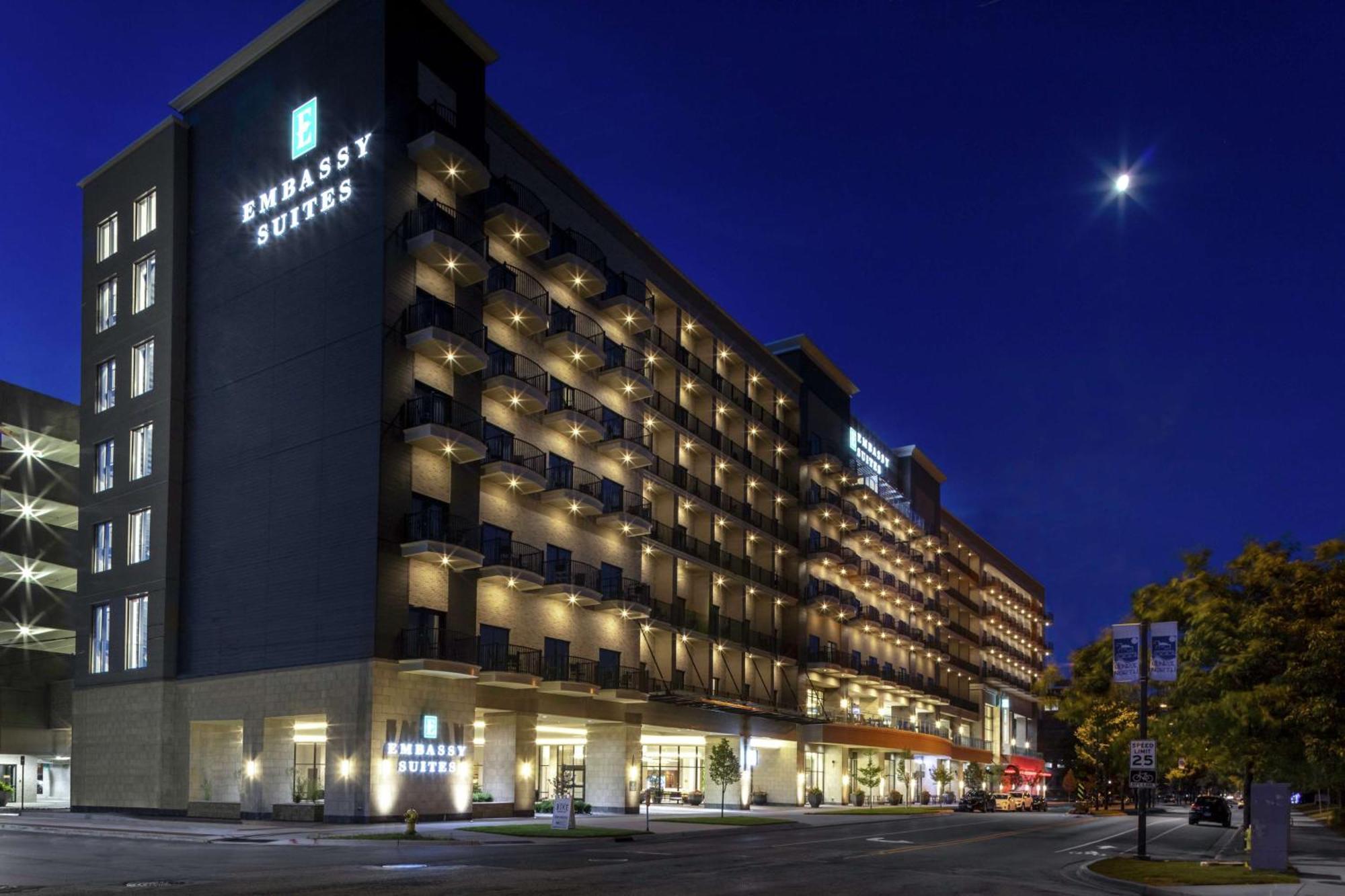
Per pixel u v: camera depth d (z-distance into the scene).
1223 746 29.92
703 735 62.41
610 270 56.34
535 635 47.44
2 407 60.56
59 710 60.34
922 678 98.81
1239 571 31.00
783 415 79.69
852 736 76.31
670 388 63.09
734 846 32.16
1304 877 23.88
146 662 46.16
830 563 78.31
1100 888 22.61
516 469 45.03
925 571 101.69
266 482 43.44
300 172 44.81
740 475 69.88
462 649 41.97
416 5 44.16
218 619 44.22
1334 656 25.73
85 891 17.62
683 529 61.16
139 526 47.97
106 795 46.56
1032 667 141.12
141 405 48.69
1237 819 72.25
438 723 40.41
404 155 42.53
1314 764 28.45
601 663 51.97
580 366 53.38
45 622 61.53
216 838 31.62
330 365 42.00
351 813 37.69
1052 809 91.50
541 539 49.00
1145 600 36.66
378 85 42.44
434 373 42.75
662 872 22.84
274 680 41.34
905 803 89.81
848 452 87.62
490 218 46.53
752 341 73.19
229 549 44.38
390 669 38.81
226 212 47.66
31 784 62.41
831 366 85.00
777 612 73.94
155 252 49.34
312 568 41.00
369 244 41.56
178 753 44.75
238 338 45.88
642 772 58.75
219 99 49.19
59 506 63.31
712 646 63.47
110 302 51.75
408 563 40.25
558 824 35.62
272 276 45.06
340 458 40.91
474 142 45.88
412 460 41.12
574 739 56.16
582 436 51.97
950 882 22.73
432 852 27.78
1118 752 42.69
